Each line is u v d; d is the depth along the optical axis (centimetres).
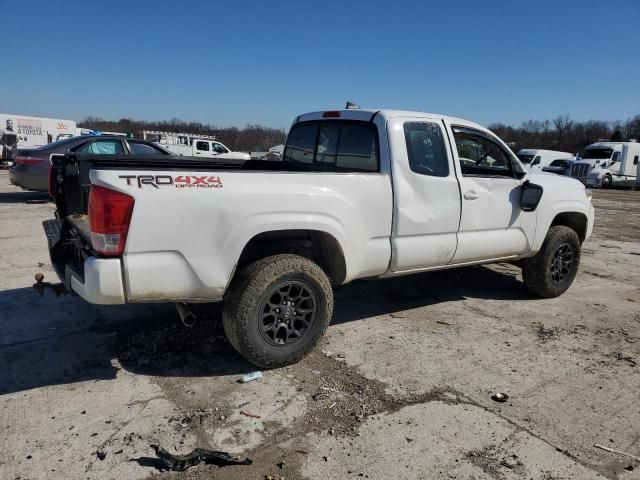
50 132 3016
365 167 434
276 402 327
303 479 257
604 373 386
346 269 395
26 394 326
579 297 589
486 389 355
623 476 266
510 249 517
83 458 265
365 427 303
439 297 568
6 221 949
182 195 316
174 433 290
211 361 381
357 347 419
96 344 403
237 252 336
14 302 491
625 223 1301
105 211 298
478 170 488
